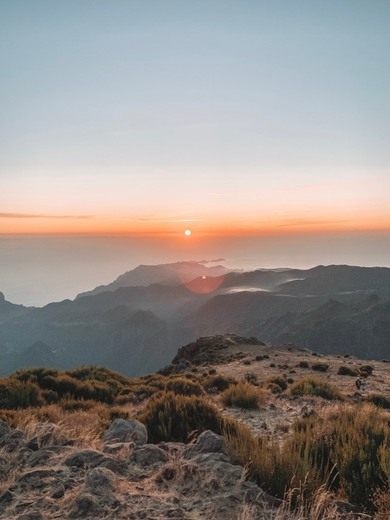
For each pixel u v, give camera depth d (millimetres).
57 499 4320
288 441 6402
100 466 5141
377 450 5250
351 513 4352
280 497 4598
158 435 7871
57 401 17531
